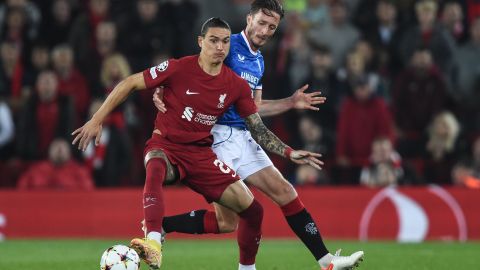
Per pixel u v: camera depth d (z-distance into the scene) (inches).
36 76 2362.2
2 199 2064.5
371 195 2017.7
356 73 2231.8
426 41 2362.2
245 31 1178.6
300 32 2369.6
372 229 2010.3
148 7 2361.0
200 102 1096.2
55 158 2098.9
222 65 1110.4
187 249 1740.9
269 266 1418.6
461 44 2439.7
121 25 2378.2
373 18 2433.6
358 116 2140.7
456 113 2331.4
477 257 1557.6
